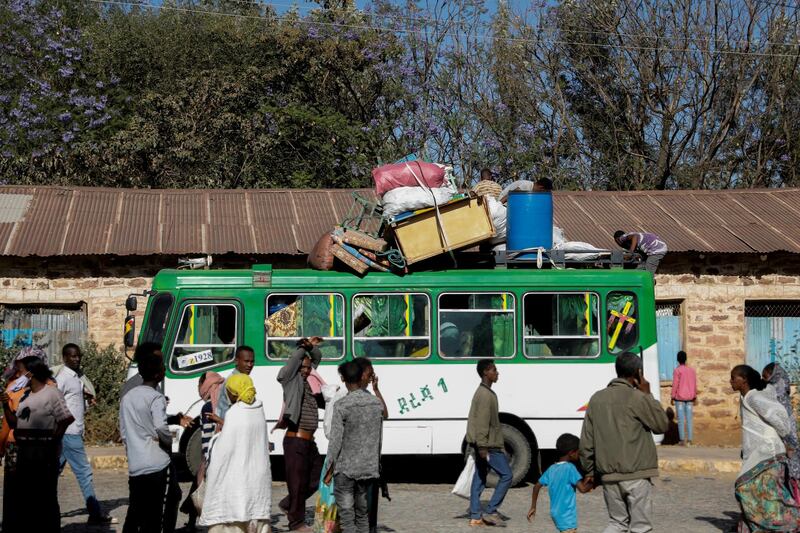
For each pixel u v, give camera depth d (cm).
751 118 3206
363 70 3378
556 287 1365
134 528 847
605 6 3309
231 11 3653
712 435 1872
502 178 3241
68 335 1789
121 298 1788
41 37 3184
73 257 1770
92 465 1449
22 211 1864
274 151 3125
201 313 1323
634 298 1372
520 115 3366
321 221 1920
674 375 1773
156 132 2939
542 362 1353
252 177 3053
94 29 3534
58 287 1777
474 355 1348
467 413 1338
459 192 1369
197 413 1295
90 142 2922
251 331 1323
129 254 1736
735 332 1897
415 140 3203
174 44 3450
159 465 851
